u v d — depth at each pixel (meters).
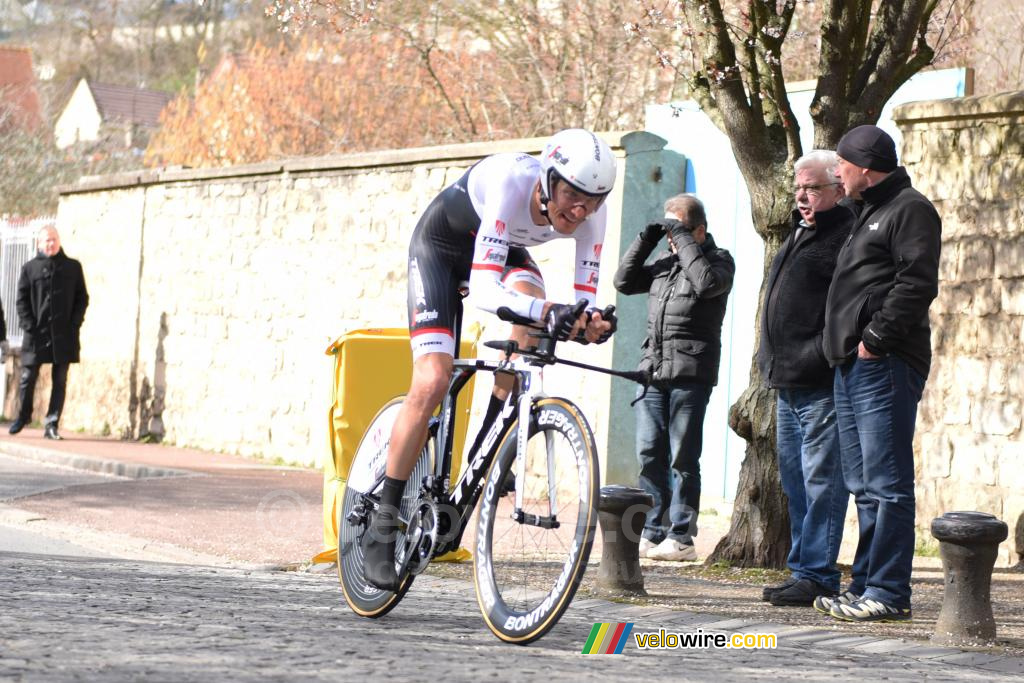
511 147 23.78
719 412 21.36
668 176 21.97
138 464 25.78
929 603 13.24
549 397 9.79
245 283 29.48
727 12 19.45
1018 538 17.30
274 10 21.83
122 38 113.12
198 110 49.53
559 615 9.27
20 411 32.00
